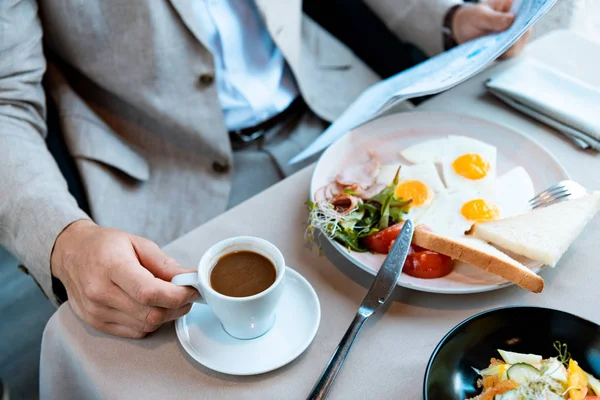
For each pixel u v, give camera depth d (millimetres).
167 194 1373
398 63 1674
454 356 657
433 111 1092
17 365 1665
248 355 708
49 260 867
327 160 1008
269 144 1559
